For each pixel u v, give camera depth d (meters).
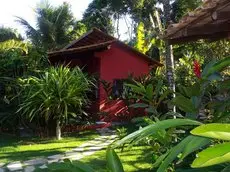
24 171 6.41
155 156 2.74
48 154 7.79
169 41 5.97
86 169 1.28
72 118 10.08
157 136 2.06
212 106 2.04
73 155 7.65
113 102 12.35
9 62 10.27
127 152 7.00
